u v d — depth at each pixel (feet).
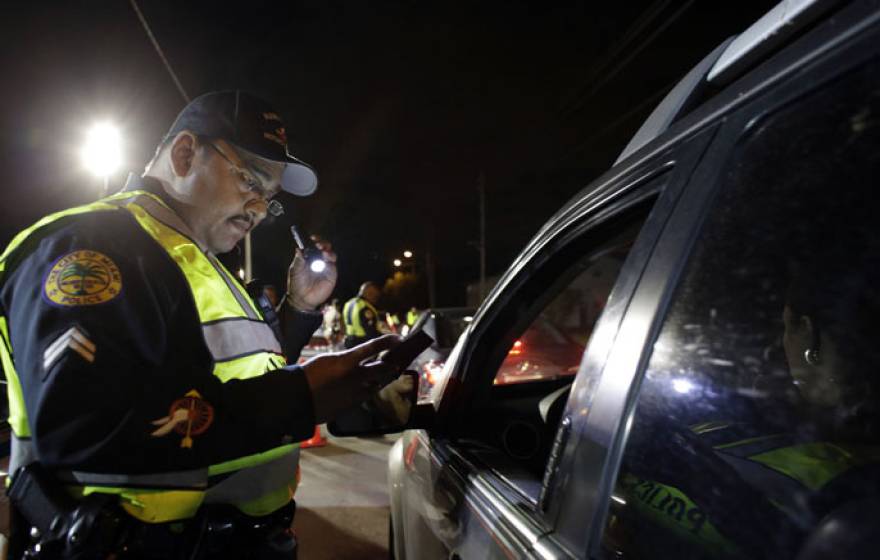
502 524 3.67
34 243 3.40
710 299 2.43
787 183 2.23
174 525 3.52
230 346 3.82
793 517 1.95
